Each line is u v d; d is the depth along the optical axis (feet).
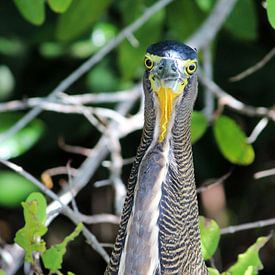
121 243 20.03
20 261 25.86
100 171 37.86
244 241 40.19
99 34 35.76
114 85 35.78
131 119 27.78
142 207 19.39
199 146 38.19
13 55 37.42
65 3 23.88
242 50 37.47
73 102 28.02
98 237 38.86
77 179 27.37
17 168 23.43
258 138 37.55
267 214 39.99
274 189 39.91
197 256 20.89
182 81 18.94
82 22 30.32
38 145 36.78
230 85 37.58
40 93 37.63
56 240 39.55
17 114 33.50
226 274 22.71
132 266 19.45
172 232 19.86
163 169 19.47
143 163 19.53
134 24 27.91
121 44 31.27
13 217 39.75
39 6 25.90
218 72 37.47
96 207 38.52
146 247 19.43
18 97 38.04
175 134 19.56
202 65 32.71
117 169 27.14
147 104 19.49
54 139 36.50
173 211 19.80
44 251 21.36
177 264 20.11
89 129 37.45
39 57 38.34
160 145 19.49
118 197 26.58
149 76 19.15
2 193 34.06
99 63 36.11
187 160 20.02
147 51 19.25
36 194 21.84
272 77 37.35
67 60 38.24
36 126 33.30
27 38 36.45
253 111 28.58
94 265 40.22
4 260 26.02
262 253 40.11
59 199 23.58
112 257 20.22
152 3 31.35
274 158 39.42
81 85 37.32
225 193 41.19
